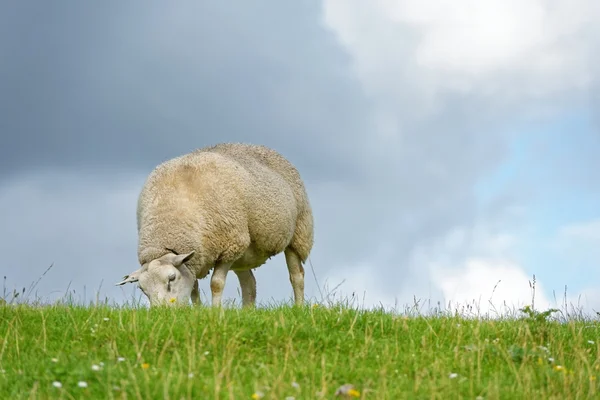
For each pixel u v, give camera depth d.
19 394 8.39
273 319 11.30
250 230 17.53
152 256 16.56
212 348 10.18
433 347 10.84
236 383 8.72
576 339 11.12
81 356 9.80
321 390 8.52
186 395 8.19
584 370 9.78
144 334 10.55
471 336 11.20
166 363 9.60
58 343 10.51
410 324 11.71
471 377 9.11
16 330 10.78
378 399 8.21
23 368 9.34
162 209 16.78
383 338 11.08
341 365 9.72
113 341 10.23
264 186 17.64
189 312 12.13
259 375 9.12
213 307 11.98
